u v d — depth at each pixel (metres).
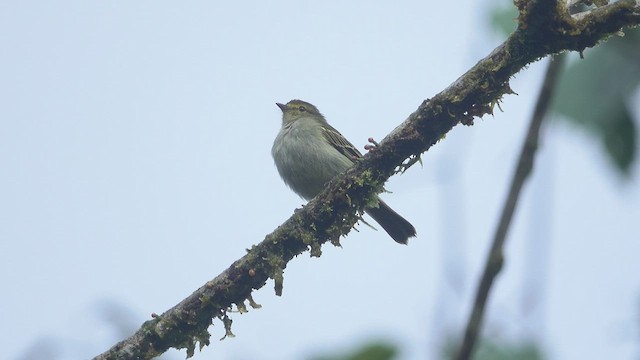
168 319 9.59
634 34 8.30
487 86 8.83
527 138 7.35
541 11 8.31
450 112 9.03
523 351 6.60
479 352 6.59
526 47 8.57
